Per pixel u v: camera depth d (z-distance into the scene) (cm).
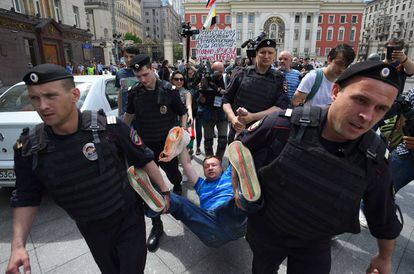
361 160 102
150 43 5184
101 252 147
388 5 6712
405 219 281
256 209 128
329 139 104
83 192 126
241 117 234
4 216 287
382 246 122
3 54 1542
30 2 1816
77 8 2456
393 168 237
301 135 107
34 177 129
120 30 6350
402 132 225
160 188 161
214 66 417
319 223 112
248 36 5525
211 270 213
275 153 118
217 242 212
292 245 130
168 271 212
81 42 2436
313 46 5478
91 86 378
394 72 84
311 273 132
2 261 226
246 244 242
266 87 260
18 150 123
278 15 5353
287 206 116
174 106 261
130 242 145
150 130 258
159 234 245
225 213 199
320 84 244
